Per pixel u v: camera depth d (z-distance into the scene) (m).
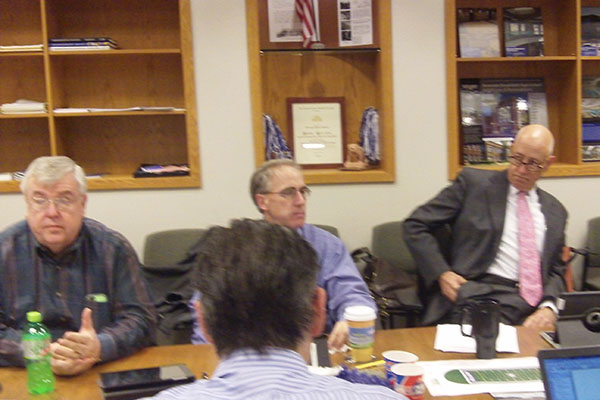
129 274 2.09
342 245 2.47
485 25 3.76
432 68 3.57
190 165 3.54
